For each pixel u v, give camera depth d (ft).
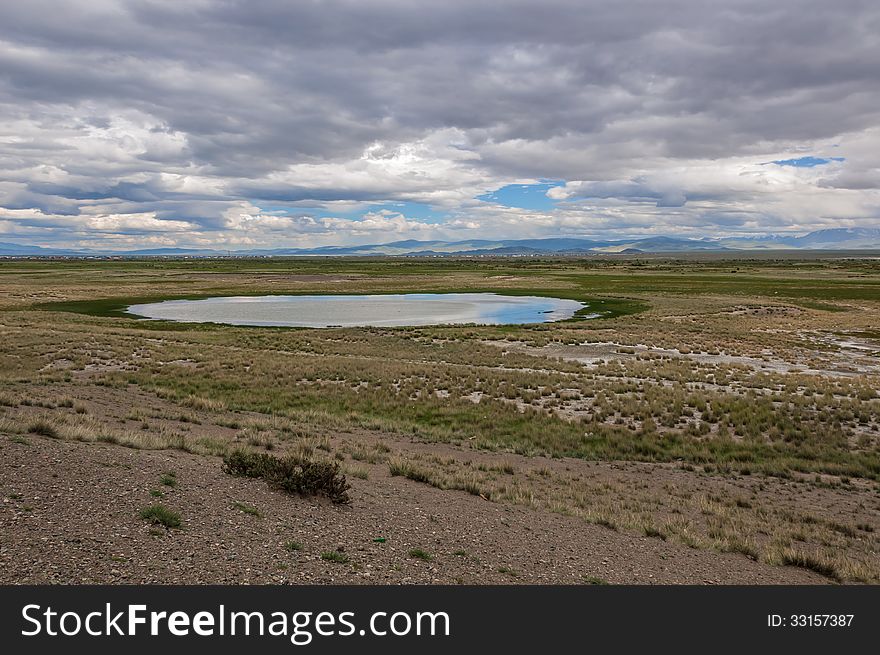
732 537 42.63
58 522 26.30
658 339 162.71
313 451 56.34
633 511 48.60
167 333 159.53
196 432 62.18
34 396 69.21
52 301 263.70
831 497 56.65
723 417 82.69
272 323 205.46
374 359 129.70
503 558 32.76
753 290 324.60
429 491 46.55
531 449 70.23
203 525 29.22
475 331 174.09
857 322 202.69
